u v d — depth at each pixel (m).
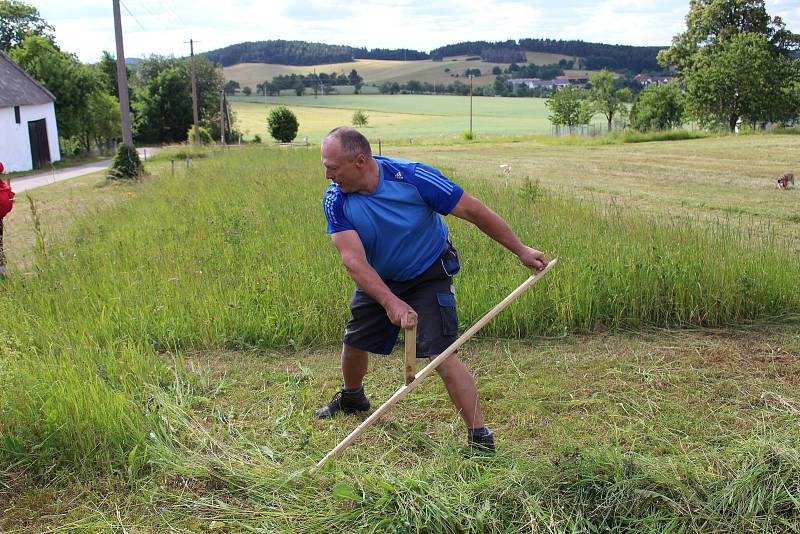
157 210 11.03
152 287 6.28
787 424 3.91
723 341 5.47
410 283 3.67
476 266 6.59
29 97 33.38
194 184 14.52
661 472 3.21
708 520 3.03
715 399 4.38
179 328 5.63
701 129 54.69
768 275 6.13
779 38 57.34
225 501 3.36
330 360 5.23
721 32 57.56
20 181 24.89
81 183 21.67
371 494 3.25
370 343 3.90
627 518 3.03
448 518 3.05
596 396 4.43
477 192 11.34
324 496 3.28
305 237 7.99
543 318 5.76
